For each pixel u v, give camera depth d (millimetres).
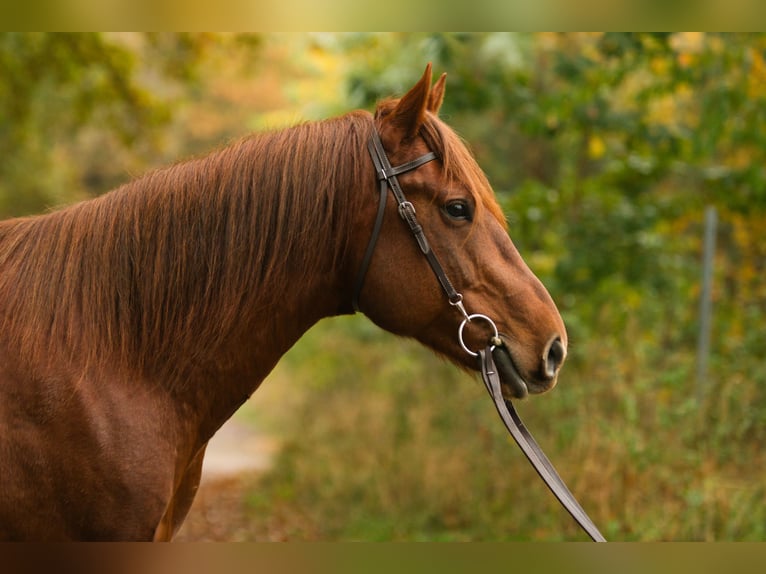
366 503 7781
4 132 15820
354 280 3135
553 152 11023
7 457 2723
